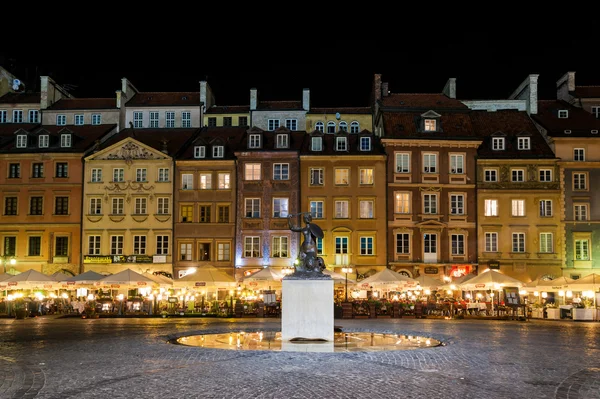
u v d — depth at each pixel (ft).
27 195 216.54
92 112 241.14
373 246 209.97
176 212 213.87
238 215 212.43
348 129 243.19
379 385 48.01
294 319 77.82
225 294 204.23
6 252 215.31
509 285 165.99
